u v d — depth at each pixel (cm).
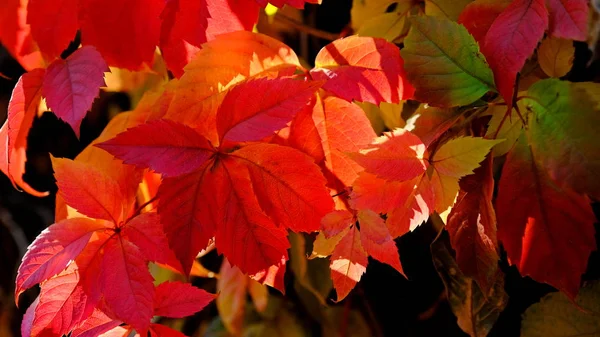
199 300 91
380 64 89
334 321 109
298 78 90
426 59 88
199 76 88
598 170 84
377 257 87
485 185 89
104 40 92
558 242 88
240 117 86
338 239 88
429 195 87
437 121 91
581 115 84
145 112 97
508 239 89
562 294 96
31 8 91
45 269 87
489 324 96
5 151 95
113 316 89
